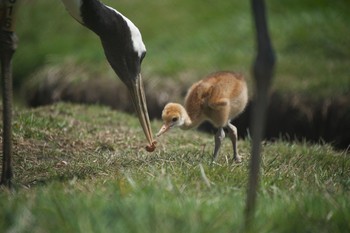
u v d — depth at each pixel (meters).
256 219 7.10
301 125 17.11
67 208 7.25
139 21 23.44
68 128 12.73
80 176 9.43
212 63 19.94
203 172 8.65
